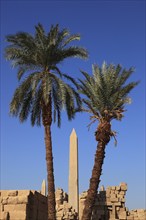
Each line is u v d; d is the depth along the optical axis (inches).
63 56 982.4
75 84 1026.1
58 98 969.5
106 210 1350.9
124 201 1368.1
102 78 1003.3
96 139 1000.2
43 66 990.4
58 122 1032.8
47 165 959.6
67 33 989.2
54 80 973.8
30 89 959.0
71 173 1403.8
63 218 1248.8
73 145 1438.2
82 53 983.6
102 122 1005.2
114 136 997.8
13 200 871.7
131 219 1348.4
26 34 951.6
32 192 924.6
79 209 1396.4
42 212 1027.3
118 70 1022.4
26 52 958.4
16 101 940.0
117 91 1005.2
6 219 852.6
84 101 1024.9
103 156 988.6
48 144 969.5
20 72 996.6
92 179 973.8
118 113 995.9
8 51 954.1
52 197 935.7
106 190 1384.1
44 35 976.9
